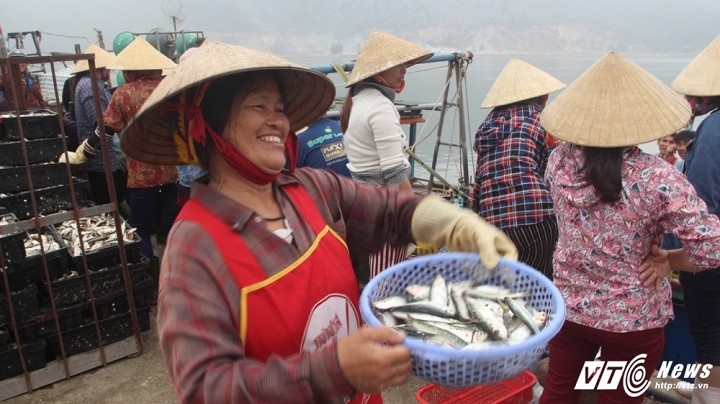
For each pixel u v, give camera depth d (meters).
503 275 1.60
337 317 1.32
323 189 1.53
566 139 2.08
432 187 6.05
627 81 2.06
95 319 3.39
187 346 1.05
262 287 1.17
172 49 7.06
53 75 3.05
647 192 1.98
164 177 4.40
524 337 1.35
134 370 3.46
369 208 1.60
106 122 4.07
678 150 4.28
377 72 3.07
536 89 3.39
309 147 3.27
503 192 3.30
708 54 2.80
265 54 1.26
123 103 4.04
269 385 0.97
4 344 3.13
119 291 3.48
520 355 1.19
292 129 1.68
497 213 3.32
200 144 1.29
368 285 1.52
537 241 3.28
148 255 4.48
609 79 2.08
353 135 3.23
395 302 1.51
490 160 3.38
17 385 3.19
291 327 1.20
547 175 2.32
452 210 1.52
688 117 2.04
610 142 1.97
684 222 1.95
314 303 1.25
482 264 1.46
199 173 3.98
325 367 0.98
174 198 4.72
